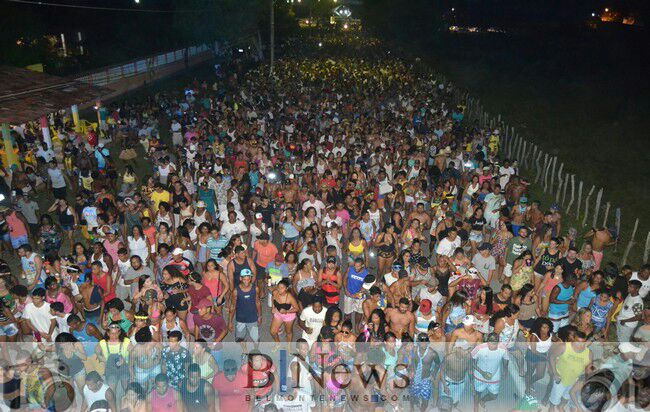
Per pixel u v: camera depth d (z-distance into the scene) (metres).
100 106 24.36
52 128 21.69
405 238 11.68
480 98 42.88
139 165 21.67
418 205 12.39
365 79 40.31
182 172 16.31
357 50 73.50
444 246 10.99
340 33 103.12
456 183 15.49
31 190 14.18
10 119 16.44
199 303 8.30
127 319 8.42
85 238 13.16
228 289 9.48
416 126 22.97
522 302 9.13
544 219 11.90
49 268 9.65
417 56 72.31
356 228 11.11
